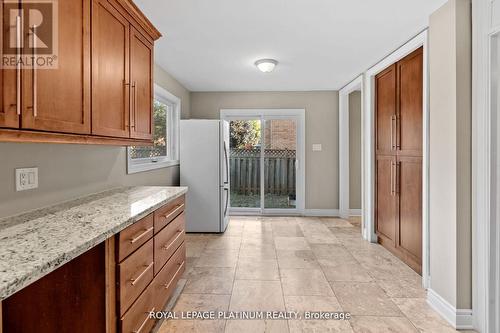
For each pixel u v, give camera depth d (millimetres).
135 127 2229
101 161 2461
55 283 1312
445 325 2092
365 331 2010
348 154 5430
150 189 2625
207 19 2578
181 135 4480
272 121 5672
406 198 3162
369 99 3973
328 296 2490
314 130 5570
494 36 1890
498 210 1917
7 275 850
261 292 2553
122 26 2006
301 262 3258
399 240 3324
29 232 1267
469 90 2057
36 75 1249
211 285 2684
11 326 1293
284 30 2803
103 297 1313
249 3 2305
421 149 2857
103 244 1313
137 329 1622
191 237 4230
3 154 1501
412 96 3021
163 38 3006
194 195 4461
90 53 1630
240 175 5746
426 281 2625
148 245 1796
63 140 1485
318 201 5598
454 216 2090
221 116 5594
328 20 2588
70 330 1313
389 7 2338
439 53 2266
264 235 4332
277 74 4383
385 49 3289
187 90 5402
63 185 1972
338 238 4172
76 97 1520
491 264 1925
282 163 5688
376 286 2682
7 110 1123
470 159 2070
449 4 2135
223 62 3787
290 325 2070
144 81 2391
